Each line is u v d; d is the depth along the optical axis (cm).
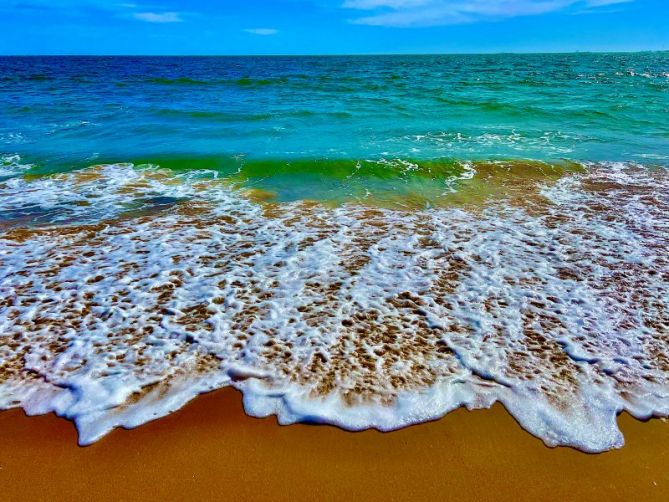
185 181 865
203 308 433
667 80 3084
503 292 459
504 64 6394
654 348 370
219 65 6097
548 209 704
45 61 8344
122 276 496
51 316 419
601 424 299
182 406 317
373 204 742
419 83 2798
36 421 304
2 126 1360
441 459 277
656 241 576
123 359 362
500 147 1117
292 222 660
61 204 731
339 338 388
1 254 545
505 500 252
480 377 343
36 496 253
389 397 324
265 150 1080
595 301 440
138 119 1467
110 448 284
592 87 2534
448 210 710
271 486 260
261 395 327
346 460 276
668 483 259
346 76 3469
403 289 467
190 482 262
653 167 929
